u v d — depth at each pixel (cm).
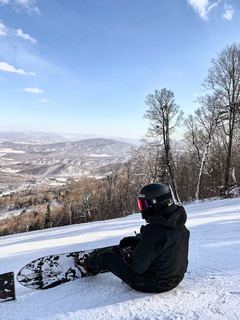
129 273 199
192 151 2727
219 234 397
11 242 1011
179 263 183
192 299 161
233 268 212
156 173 2630
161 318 140
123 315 152
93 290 206
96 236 672
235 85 1942
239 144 2256
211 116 2116
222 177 2444
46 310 175
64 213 4978
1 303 198
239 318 127
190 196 2862
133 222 1030
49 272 242
